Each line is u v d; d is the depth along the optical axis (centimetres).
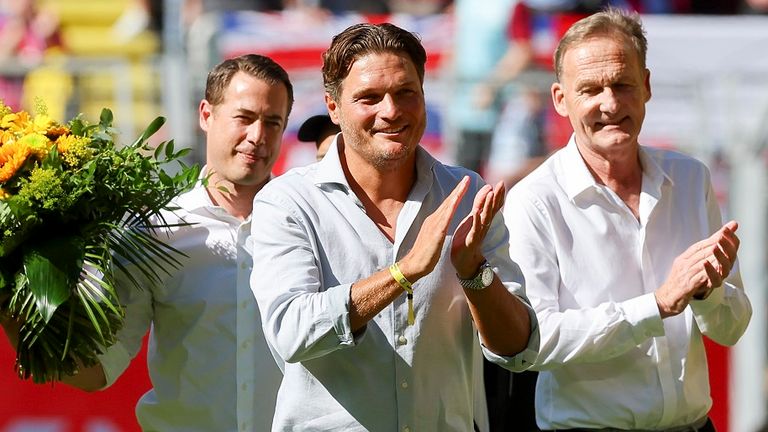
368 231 1309
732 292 1560
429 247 1199
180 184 1489
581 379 1550
